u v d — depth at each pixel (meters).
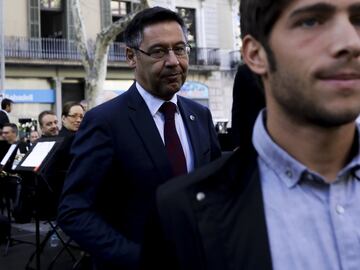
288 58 0.95
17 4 19.80
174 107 2.31
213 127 2.56
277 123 1.02
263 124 1.05
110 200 2.12
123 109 2.16
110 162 2.07
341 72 0.90
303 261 0.94
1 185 6.66
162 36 2.25
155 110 2.24
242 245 0.96
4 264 5.52
